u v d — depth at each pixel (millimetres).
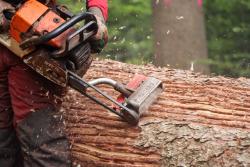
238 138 5984
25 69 5887
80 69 5840
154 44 12477
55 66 5598
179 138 6043
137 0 15031
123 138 6156
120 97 6160
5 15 5719
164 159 6004
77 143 6262
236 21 15586
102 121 6297
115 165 6117
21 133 5914
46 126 5855
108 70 7398
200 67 12211
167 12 12219
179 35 12211
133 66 7699
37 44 5520
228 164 5859
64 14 6000
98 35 5781
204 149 5949
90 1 6172
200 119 6258
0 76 6043
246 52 15312
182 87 6875
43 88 5926
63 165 5832
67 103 6539
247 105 6520
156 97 6281
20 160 6465
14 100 5941
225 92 6785
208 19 15758
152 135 6094
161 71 7527
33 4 5684
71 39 5539
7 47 5762
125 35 14891
